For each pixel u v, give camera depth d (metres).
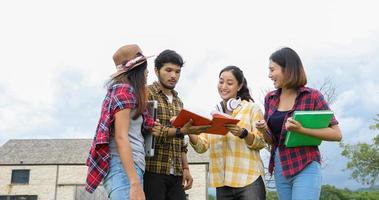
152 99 4.27
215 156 4.30
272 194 15.07
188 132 3.84
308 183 3.57
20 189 32.03
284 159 3.74
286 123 3.47
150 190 4.05
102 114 3.22
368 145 26.75
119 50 3.58
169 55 4.31
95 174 3.15
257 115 4.28
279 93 4.01
